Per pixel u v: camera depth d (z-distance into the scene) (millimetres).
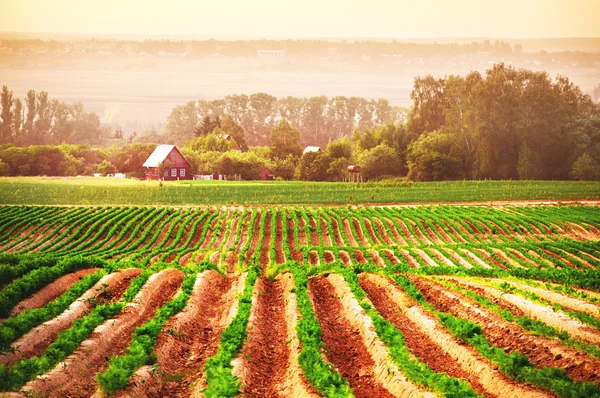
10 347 18188
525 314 23203
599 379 15969
